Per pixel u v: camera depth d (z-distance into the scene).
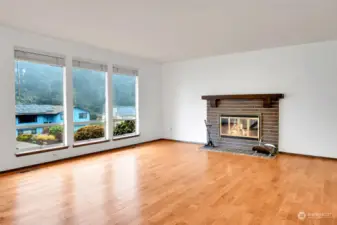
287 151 5.14
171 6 2.93
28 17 3.32
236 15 3.24
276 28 3.83
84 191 3.04
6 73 3.83
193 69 6.47
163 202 2.72
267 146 5.16
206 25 3.66
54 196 2.89
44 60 4.32
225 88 5.94
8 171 3.87
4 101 3.82
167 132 7.11
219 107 5.97
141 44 4.85
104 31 3.98
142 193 2.98
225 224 2.24
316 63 4.75
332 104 4.63
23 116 4.12
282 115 5.16
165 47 5.12
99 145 5.34
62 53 4.59
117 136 5.86
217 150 5.50
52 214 2.43
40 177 3.59
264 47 5.16
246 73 5.61
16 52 3.94
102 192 3.01
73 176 3.64
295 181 3.40
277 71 5.20
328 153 4.71
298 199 2.78
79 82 4.99
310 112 4.86
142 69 6.46
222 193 2.98
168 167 4.14
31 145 4.25
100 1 2.79
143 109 6.52
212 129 6.11
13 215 2.41
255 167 4.12
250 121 5.52
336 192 2.99
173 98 6.92
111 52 5.54
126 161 4.55
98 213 2.46
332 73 4.61
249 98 5.38
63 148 4.64
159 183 3.34
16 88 4.02
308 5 2.92
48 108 4.49
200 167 4.14
